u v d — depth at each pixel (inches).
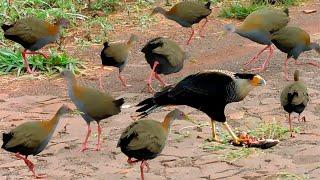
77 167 445.7
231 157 451.8
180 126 507.8
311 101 553.0
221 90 470.0
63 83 627.8
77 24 783.7
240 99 478.9
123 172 435.5
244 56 689.0
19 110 557.9
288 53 618.8
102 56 597.6
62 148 475.5
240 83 475.2
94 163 451.5
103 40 745.6
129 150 403.2
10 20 769.6
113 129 508.4
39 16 774.5
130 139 404.2
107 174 432.8
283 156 451.2
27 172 439.8
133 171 436.8
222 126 506.0
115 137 493.7
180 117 422.9
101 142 484.4
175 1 865.5
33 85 623.2
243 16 812.6
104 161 454.6
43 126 428.5
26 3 806.5
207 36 759.7
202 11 691.4
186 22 691.4
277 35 613.6
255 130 493.7
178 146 472.1
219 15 823.1
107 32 767.7
